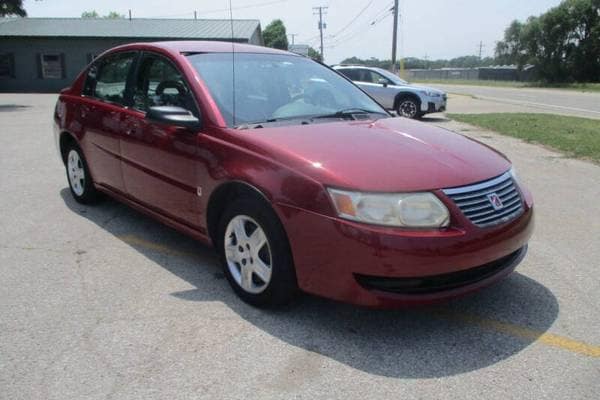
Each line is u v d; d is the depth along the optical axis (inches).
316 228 116.6
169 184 158.4
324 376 108.6
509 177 134.3
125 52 189.8
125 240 184.5
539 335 125.0
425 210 113.7
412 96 614.5
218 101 148.1
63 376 107.8
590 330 127.4
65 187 257.3
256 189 126.0
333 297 119.0
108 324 128.0
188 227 157.0
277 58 178.7
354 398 101.9
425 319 131.8
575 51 1951.3
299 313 133.6
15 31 1225.4
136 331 125.0
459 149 137.2
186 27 1315.2
